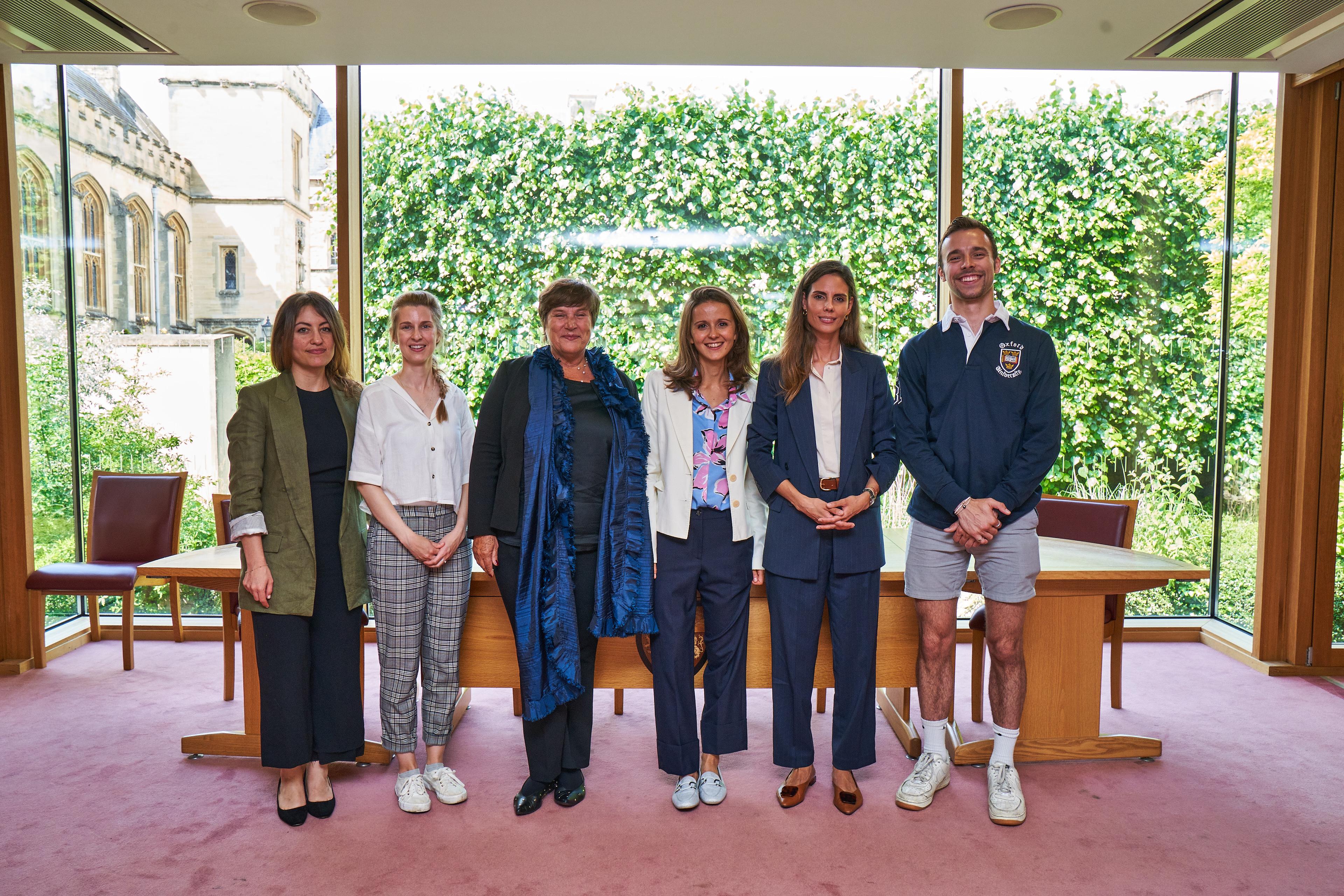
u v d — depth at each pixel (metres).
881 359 2.54
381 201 4.21
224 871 2.21
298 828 2.45
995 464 2.46
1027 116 4.14
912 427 2.51
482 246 4.23
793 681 2.49
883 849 2.32
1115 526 3.37
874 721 2.56
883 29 3.26
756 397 2.52
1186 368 4.23
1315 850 2.32
